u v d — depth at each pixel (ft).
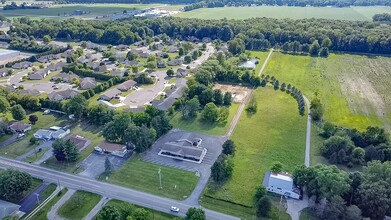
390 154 367.86
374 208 285.02
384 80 625.00
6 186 315.78
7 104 491.31
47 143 428.97
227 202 321.93
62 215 307.17
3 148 416.46
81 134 448.65
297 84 615.98
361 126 458.50
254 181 350.84
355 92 574.15
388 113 496.64
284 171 363.56
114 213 275.80
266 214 297.12
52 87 618.03
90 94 569.23
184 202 323.37
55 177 361.51
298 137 437.17
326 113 499.92
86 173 368.07
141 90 604.08
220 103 536.01
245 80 626.23
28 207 316.60
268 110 515.09
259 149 410.52
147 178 359.05
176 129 460.96
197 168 375.66
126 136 400.06
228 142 391.04
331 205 292.40
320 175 309.22
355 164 376.68
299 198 323.78
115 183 351.87
